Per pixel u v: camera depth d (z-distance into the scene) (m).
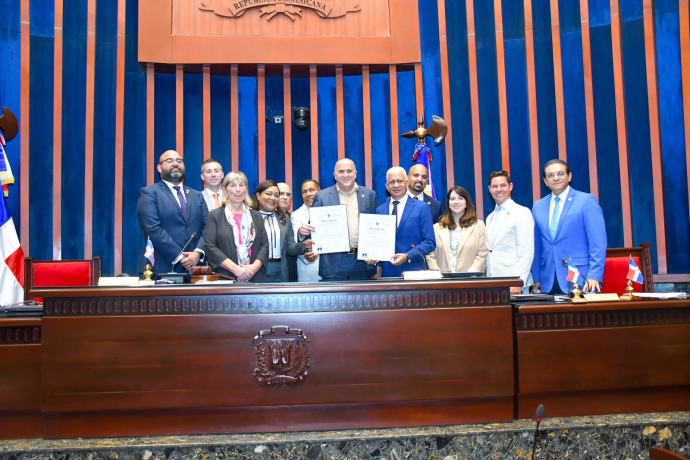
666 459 1.50
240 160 5.19
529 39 4.91
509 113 4.99
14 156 4.40
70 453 2.05
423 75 5.18
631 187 4.62
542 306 2.29
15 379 2.18
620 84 4.65
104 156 4.70
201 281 2.42
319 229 3.04
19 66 4.48
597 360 2.32
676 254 4.47
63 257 4.53
